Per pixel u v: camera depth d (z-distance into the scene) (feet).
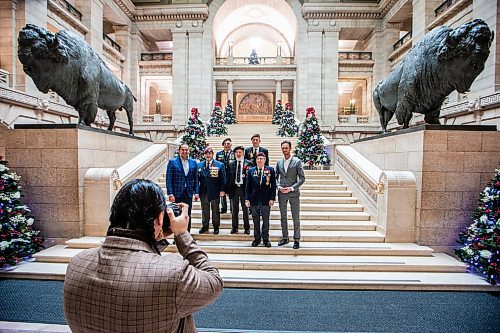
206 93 74.95
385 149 25.40
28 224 18.76
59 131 20.65
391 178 20.15
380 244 19.71
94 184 20.86
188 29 74.59
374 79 74.64
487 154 19.62
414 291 15.12
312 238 20.18
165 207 4.76
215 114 62.59
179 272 3.92
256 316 12.46
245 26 100.99
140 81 78.43
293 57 92.58
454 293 14.94
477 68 18.97
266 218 18.85
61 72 20.84
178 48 74.64
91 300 3.76
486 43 18.43
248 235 20.39
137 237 4.28
